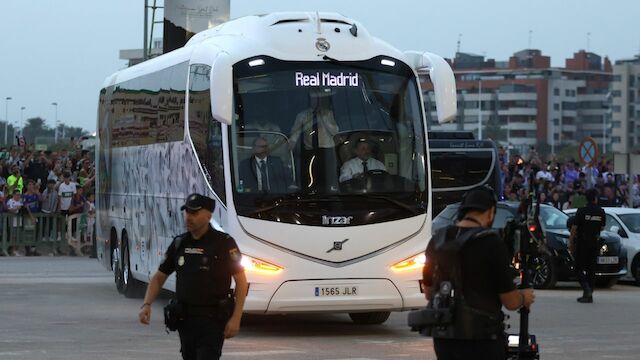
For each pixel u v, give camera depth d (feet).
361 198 83.51
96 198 131.75
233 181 82.48
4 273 144.05
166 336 83.92
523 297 41.93
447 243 41.73
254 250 81.87
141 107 109.91
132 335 84.58
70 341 80.74
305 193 82.64
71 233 174.09
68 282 132.77
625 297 123.85
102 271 148.97
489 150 189.67
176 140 96.37
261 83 84.07
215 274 48.44
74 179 182.50
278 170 82.89
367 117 85.15
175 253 49.19
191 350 49.03
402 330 90.94
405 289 83.87
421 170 85.97
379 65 86.58
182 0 178.09
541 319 99.50
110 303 109.29
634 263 142.00
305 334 87.81
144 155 107.86
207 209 48.73
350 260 82.89
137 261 110.22
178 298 48.60
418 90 87.56
